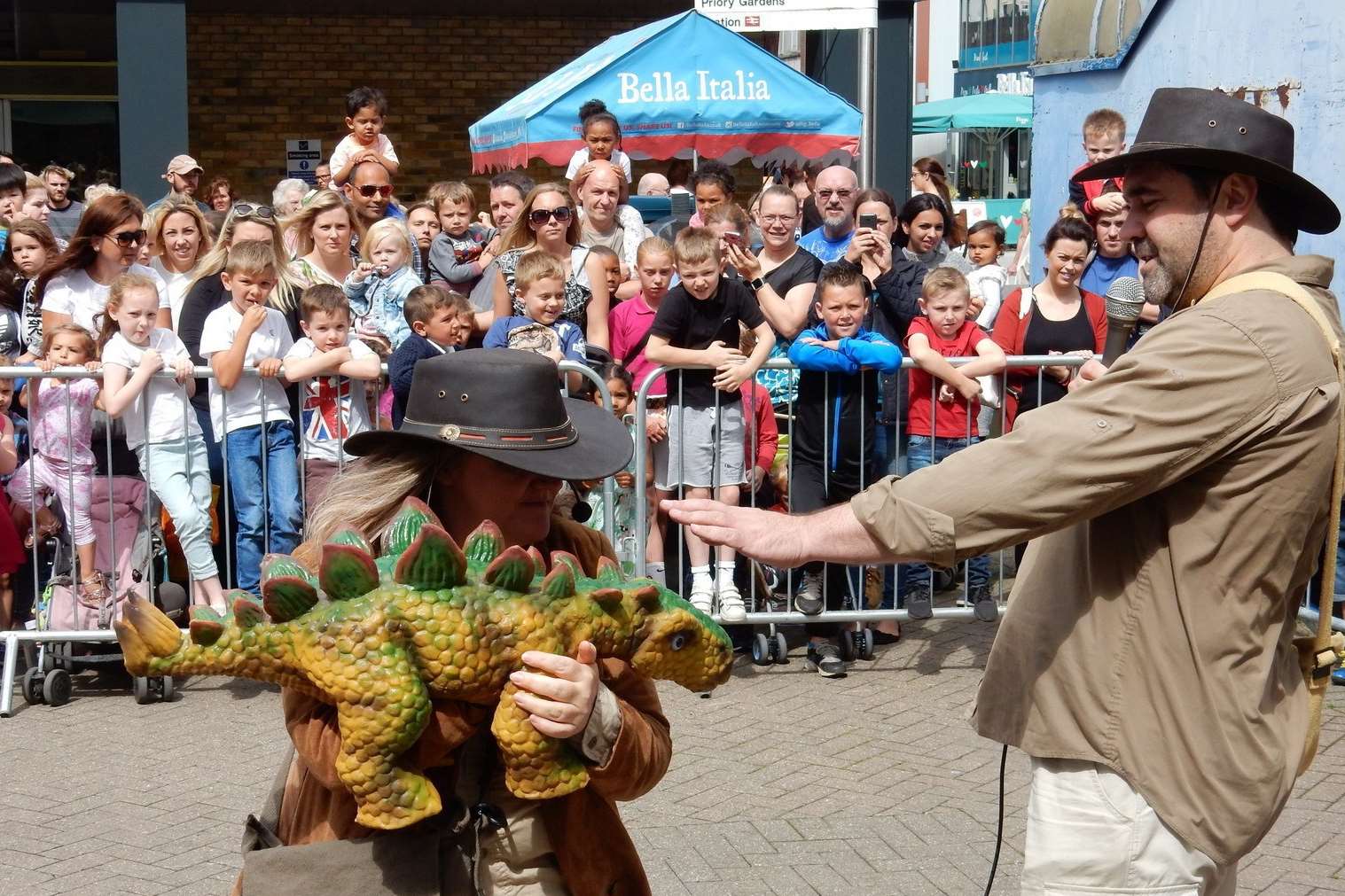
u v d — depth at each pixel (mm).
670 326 6234
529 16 15805
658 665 2305
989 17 30719
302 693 2260
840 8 9805
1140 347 2408
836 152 10430
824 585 6375
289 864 2293
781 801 4898
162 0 11016
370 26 15594
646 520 6270
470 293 7859
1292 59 7672
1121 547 2492
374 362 6223
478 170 11836
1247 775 2424
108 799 4957
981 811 4801
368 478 2463
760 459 6535
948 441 6582
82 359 6293
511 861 2404
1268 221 2523
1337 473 2432
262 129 15586
